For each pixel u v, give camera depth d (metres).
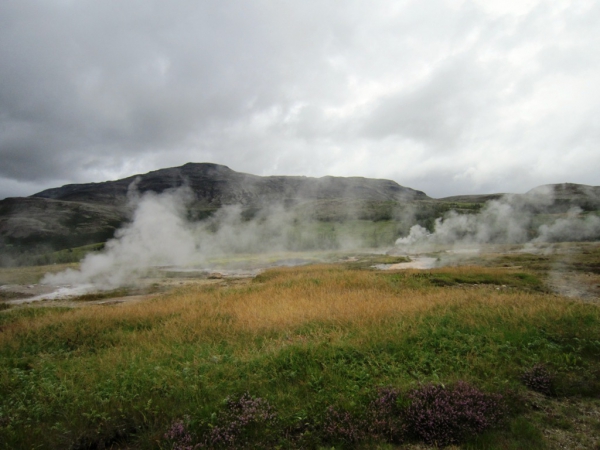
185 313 12.49
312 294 14.66
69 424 5.01
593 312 9.57
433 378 5.93
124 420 5.11
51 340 10.50
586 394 5.57
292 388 5.68
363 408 5.05
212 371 6.50
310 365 6.56
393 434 4.61
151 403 5.45
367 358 6.80
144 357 7.87
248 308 12.15
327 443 4.45
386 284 17.36
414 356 6.91
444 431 4.58
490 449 4.29
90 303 22.66
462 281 20.11
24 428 4.97
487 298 12.02
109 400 5.57
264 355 7.11
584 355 6.94
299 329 9.38
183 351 8.23
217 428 4.62
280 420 4.84
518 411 5.13
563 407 5.22
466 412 4.82
